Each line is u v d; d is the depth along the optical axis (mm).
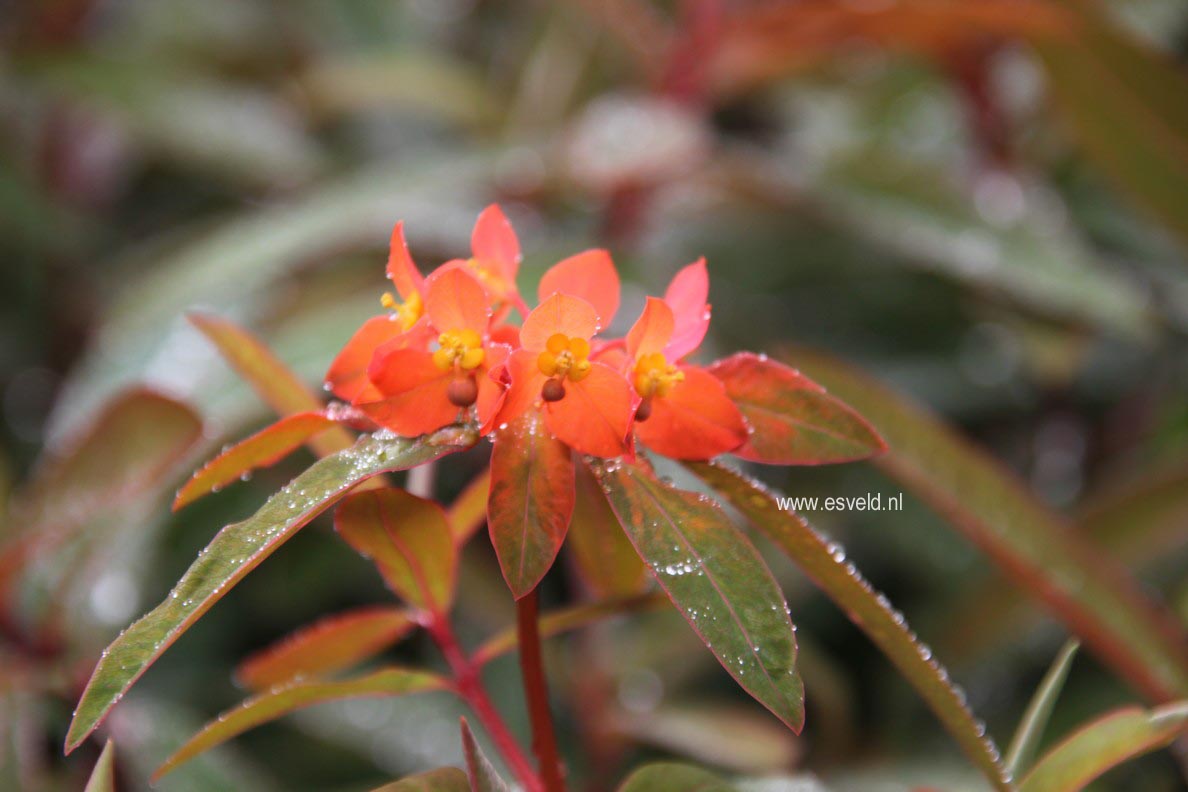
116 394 798
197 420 660
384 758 789
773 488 879
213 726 567
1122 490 740
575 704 810
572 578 815
